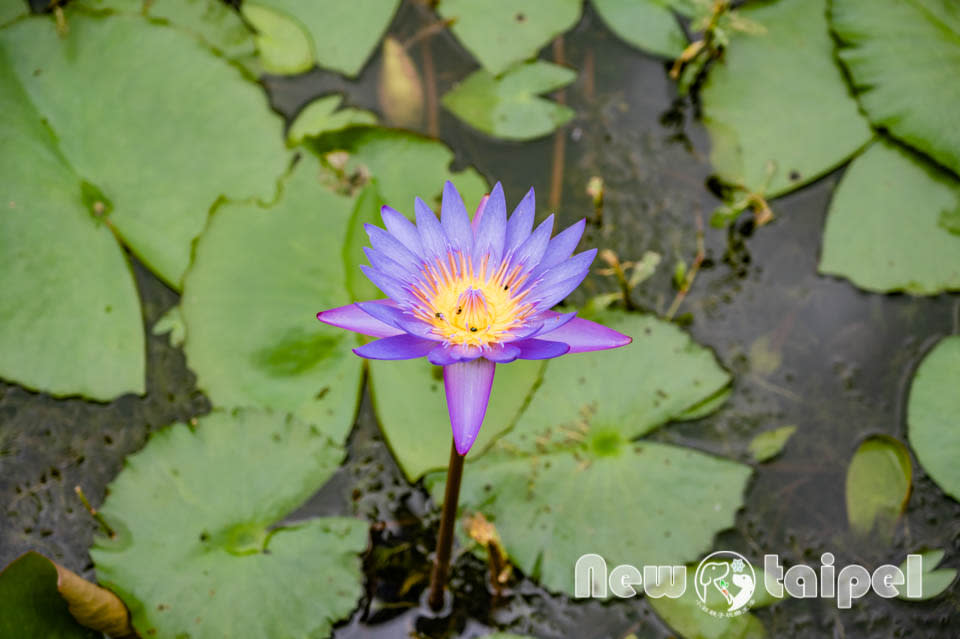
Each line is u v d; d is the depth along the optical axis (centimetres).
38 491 122
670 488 122
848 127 133
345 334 125
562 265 113
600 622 120
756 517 123
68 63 129
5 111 127
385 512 122
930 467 124
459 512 122
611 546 121
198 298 124
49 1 134
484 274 115
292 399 123
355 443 124
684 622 120
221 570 118
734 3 138
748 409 126
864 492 124
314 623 118
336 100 133
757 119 134
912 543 123
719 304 130
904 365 128
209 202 128
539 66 136
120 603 117
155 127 129
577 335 113
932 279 129
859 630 121
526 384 124
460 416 110
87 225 126
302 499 121
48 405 124
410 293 113
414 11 138
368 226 113
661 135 135
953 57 133
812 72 135
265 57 134
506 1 137
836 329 129
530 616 120
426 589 121
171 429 122
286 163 130
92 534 121
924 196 131
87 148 128
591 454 123
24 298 124
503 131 134
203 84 130
